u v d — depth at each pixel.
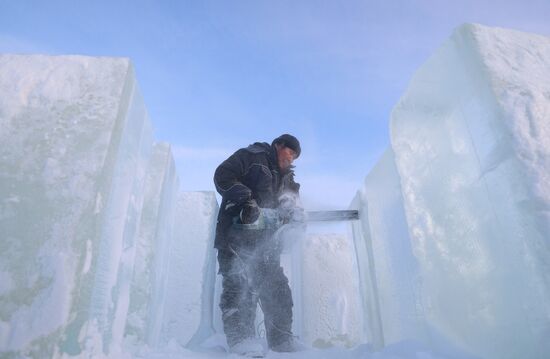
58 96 1.40
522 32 1.40
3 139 1.31
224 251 2.30
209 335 2.77
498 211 1.20
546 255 1.03
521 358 1.12
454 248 1.43
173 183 2.38
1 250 1.15
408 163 1.69
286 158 2.39
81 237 1.18
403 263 1.80
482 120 1.27
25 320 1.08
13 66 1.45
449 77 1.44
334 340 3.38
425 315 1.58
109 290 1.38
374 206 2.23
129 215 1.59
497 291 1.22
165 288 2.26
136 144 1.64
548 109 1.20
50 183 1.24
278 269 2.31
